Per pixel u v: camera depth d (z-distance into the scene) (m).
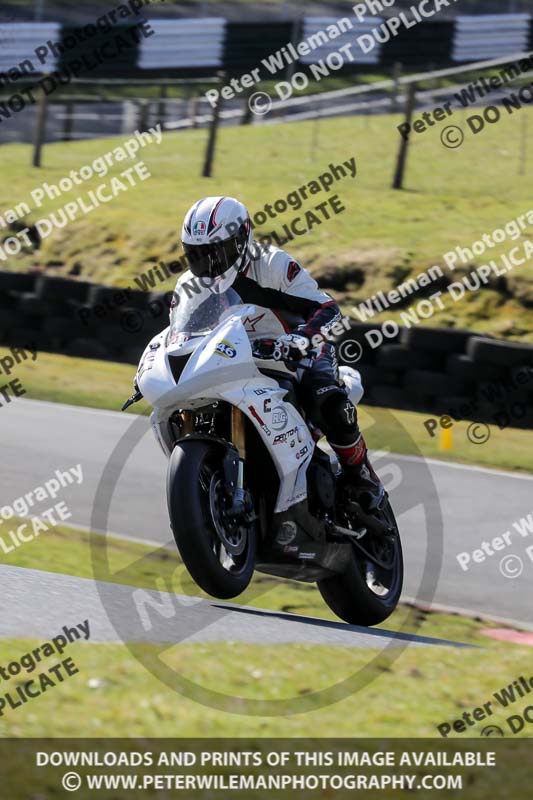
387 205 59.75
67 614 17.22
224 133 76.50
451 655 17.58
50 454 33.81
